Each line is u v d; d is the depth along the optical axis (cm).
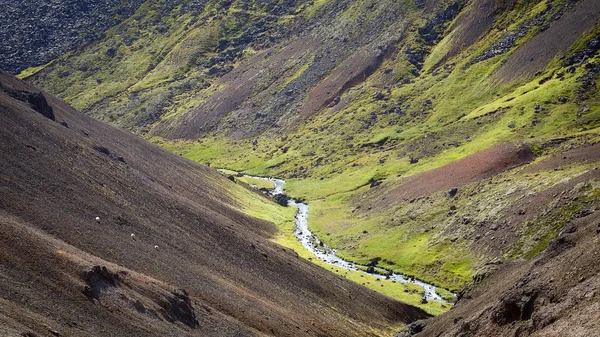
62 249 8144
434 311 14788
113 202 11512
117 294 7794
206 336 8344
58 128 13825
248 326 9425
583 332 6084
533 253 16162
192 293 9594
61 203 10200
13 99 14325
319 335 10619
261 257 13038
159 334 7600
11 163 10456
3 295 6538
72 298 7212
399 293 16138
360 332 12000
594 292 6712
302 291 12562
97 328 7025
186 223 12675
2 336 5497
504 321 7888
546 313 7112
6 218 8275
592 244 7794
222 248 12438
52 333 6338
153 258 10069
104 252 9350
